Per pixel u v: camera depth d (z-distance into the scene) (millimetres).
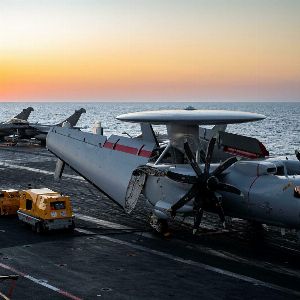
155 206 27812
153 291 19328
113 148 31453
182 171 27000
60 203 28781
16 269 21906
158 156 31641
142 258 23984
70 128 36625
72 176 52344
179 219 32656
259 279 20953
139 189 29422
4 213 33375
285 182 24047
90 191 44031
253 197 25156
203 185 25891
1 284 19875
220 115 28172
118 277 21031
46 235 28422
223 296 18844
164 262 23359
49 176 52250
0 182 48156
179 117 27328
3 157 69625
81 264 22844
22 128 89625
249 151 28734
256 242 27312
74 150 34031
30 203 30000
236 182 26344
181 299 18484
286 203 23500
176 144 29812
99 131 40938
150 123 29781
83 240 27359
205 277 21172
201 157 30859
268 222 25391
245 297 18750
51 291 19156
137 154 29453
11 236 28062
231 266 22812
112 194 30594
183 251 25359
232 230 29953
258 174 25750
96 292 19141
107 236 28359
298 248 26125
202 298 18594
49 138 36406
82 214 34562
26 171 55844
